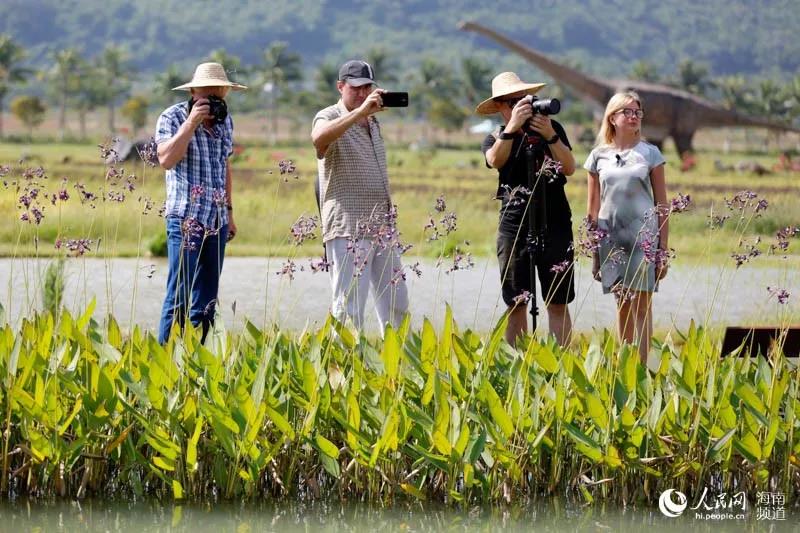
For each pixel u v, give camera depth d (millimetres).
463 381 15836
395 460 14828
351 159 19562
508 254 19547
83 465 15078
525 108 18688
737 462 15570
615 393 15492
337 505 14812
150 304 29906
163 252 44062
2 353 15258
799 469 15406
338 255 19562
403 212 61750
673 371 16078
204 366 15383
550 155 19344
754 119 180875
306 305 30594
